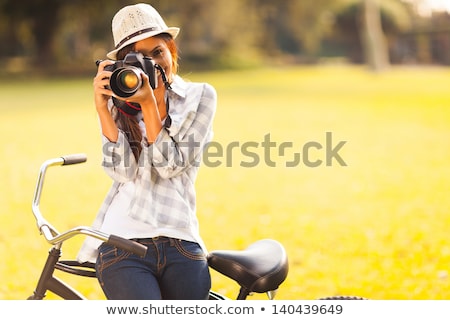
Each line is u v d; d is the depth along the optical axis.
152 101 5.07
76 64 90.94
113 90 4.95
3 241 13.10
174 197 5.46
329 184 19.11
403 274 10.83
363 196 17.44
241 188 18.52
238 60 108.25
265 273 5.47
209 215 15.33
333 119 35.16
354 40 140.25
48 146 26.02
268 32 132.00
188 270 5.32
